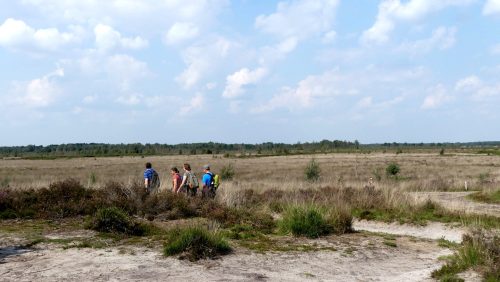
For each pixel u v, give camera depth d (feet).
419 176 150.41
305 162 255.70
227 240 33.04
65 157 383.86
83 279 23.35
